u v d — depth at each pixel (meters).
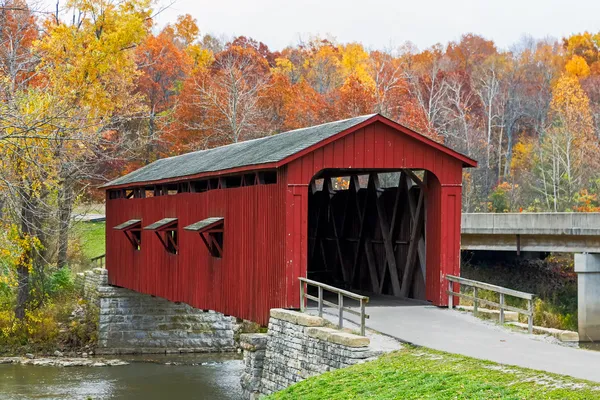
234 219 19.62
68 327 30.23
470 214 32.84
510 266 35.22
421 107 56.75
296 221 17.00
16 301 30.52
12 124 16.45
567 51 78.56
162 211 25.22
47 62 33.50
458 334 15.36
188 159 26.52
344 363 14.30
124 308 29.38
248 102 45.88
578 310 28.88
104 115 32.84
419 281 19.38
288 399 13.39
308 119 48.31
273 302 17.52
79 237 41.28
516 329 15.92
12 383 23.73
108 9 34.25
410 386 12.02
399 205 19.97
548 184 49.88
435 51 78.44
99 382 24.00
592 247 28.95
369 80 61.16
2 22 21.38
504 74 71.50
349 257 22.16
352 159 17.50
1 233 26.08
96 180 46.19
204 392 22.64
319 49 76.88
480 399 10.72
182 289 23.22
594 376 11.52
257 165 17.70
